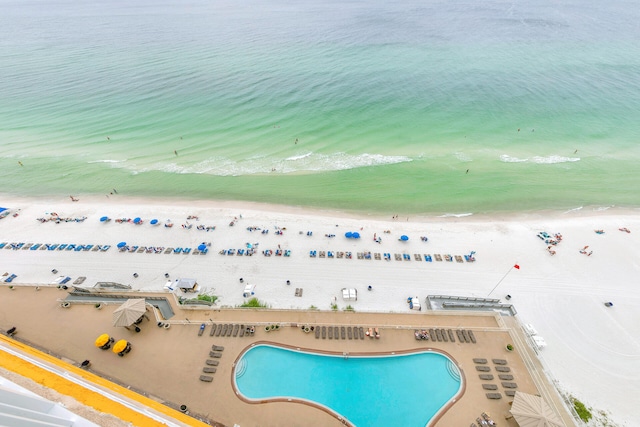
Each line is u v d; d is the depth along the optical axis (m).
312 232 46.62
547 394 26.97
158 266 41.22
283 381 27.88
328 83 91.12
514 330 31.59
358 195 54.03
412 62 103.94
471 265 41.66
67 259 42.06
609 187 54.66
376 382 27.98
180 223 48.53
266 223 48.47
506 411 25.95
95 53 120.88
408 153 63.06
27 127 73.75
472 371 28.33
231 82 93.50
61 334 30.42
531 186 55.19
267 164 61.25
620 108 76.56
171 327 31.20
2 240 45.09
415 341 30.58
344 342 30.36
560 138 66.62
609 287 39.03
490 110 76.56
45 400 12.72
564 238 45.69
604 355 32.53
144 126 73.75
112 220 49.06
